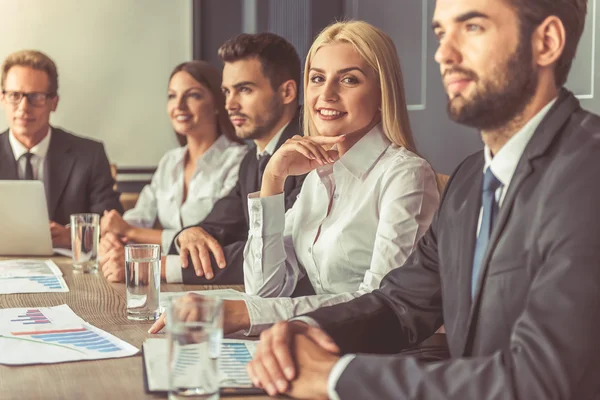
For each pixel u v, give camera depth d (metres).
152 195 3.57
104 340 1.46
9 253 2.67
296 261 2.04
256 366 1.15
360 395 1.04
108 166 3.62
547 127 1.13
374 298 1.43
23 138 3.51
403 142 1.95
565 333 0.98
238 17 5.11
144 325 1.60
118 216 3.05
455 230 1.26
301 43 4.62
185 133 3.35
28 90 3.45
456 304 1.22
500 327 1.12
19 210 2.63
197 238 2.22
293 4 4.67
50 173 3.52
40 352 1.36
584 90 2.80
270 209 1.95
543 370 0.97
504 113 1.14
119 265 2.15
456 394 0.99
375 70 1.92
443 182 2.13
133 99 5.05
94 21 4.98
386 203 1.84
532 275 1.08
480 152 1.33
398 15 4.03
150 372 1.22
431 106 3.78
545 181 1.09
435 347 1.58
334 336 1.34
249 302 1.54
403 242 1.80
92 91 5.02
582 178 1.05
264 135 2.71
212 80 3.34
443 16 1.15
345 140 1.97
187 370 1.05
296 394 1.11
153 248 1.67
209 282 2.15
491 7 1.11
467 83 1.14
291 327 1.20
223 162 3.36
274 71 2.66
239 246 2.18
